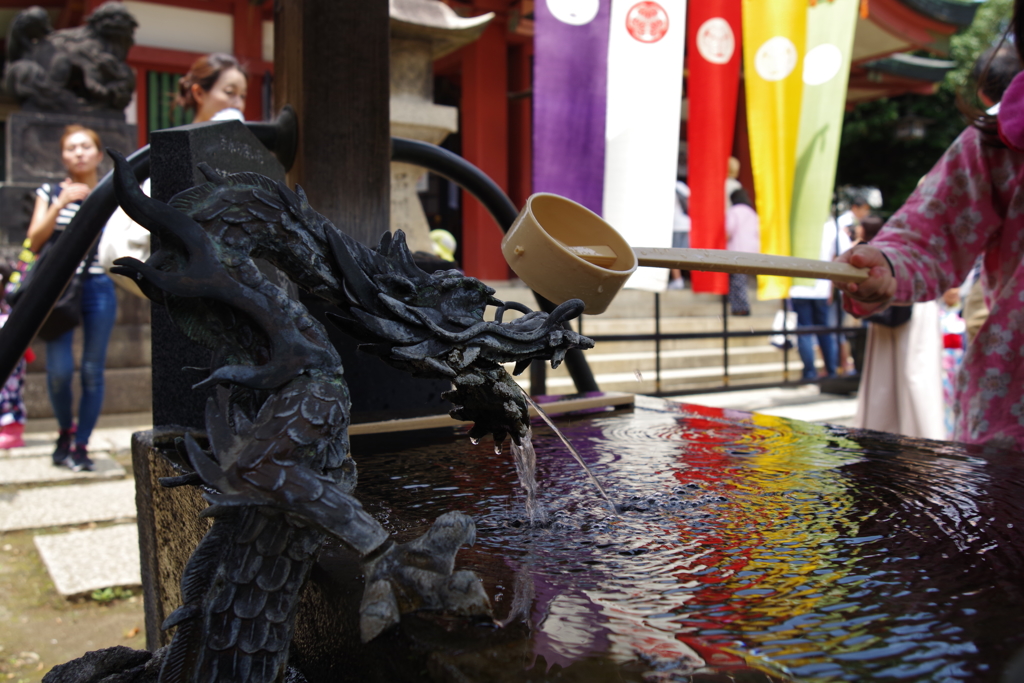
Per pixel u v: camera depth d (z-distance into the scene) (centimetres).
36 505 386
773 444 163
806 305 781
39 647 246
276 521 70
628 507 113
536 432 178
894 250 180
